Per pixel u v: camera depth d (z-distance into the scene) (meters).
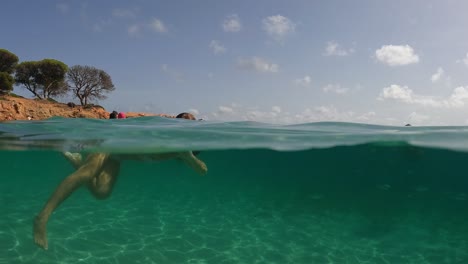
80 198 14.78
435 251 9.31
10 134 10.25
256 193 27.55
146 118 14.52
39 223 5.48
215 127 10.91
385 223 13.86
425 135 10.04
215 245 9.04
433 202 23.97
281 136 10.15
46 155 15.15
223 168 25.47
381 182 25.58
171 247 8.66
